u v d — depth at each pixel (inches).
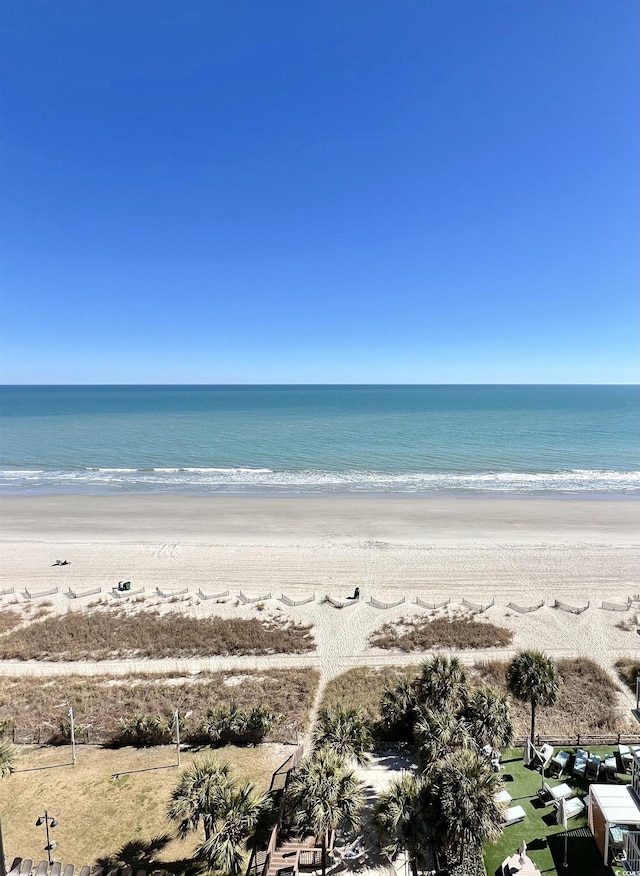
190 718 844.6
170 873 550.6
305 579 1419.8
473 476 2664.9
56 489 2440.9
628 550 1605.6
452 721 674.2
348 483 2534.5
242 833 538.3
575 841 583.2
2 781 693.9
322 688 944.9
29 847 582.9
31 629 1144.8
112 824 617.0
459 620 1185.4
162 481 2593.5
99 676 987.3
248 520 1932.8
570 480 2564.0
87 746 778.8
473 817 499.5
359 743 689.0
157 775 706.2
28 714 860.0
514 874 528.4
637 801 547.2
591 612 1217.4
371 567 1494.8
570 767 711.1
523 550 1609.3
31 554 1601.9
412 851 522.9
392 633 1140.5
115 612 1232.8
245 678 978.7
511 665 787.4
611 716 847.7
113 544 1681.8
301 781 551.8
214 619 1197.1
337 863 561.6
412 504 2140.7
